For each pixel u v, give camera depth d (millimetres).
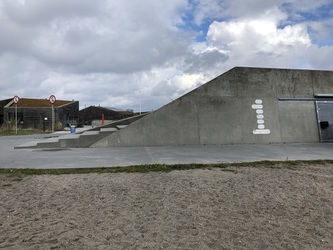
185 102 12430
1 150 10484
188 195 4488
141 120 11961
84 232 3082
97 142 11562
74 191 4676
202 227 3258
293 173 6105
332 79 14445
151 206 3965
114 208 3871
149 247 2738
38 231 3100
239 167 6727
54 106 38250
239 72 13180
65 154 9070
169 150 10211
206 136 12539
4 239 2887
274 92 13500
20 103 37438
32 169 6293
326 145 12078
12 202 4109
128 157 8305
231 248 2748
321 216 3645
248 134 12977
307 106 13867
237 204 4086
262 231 3168
